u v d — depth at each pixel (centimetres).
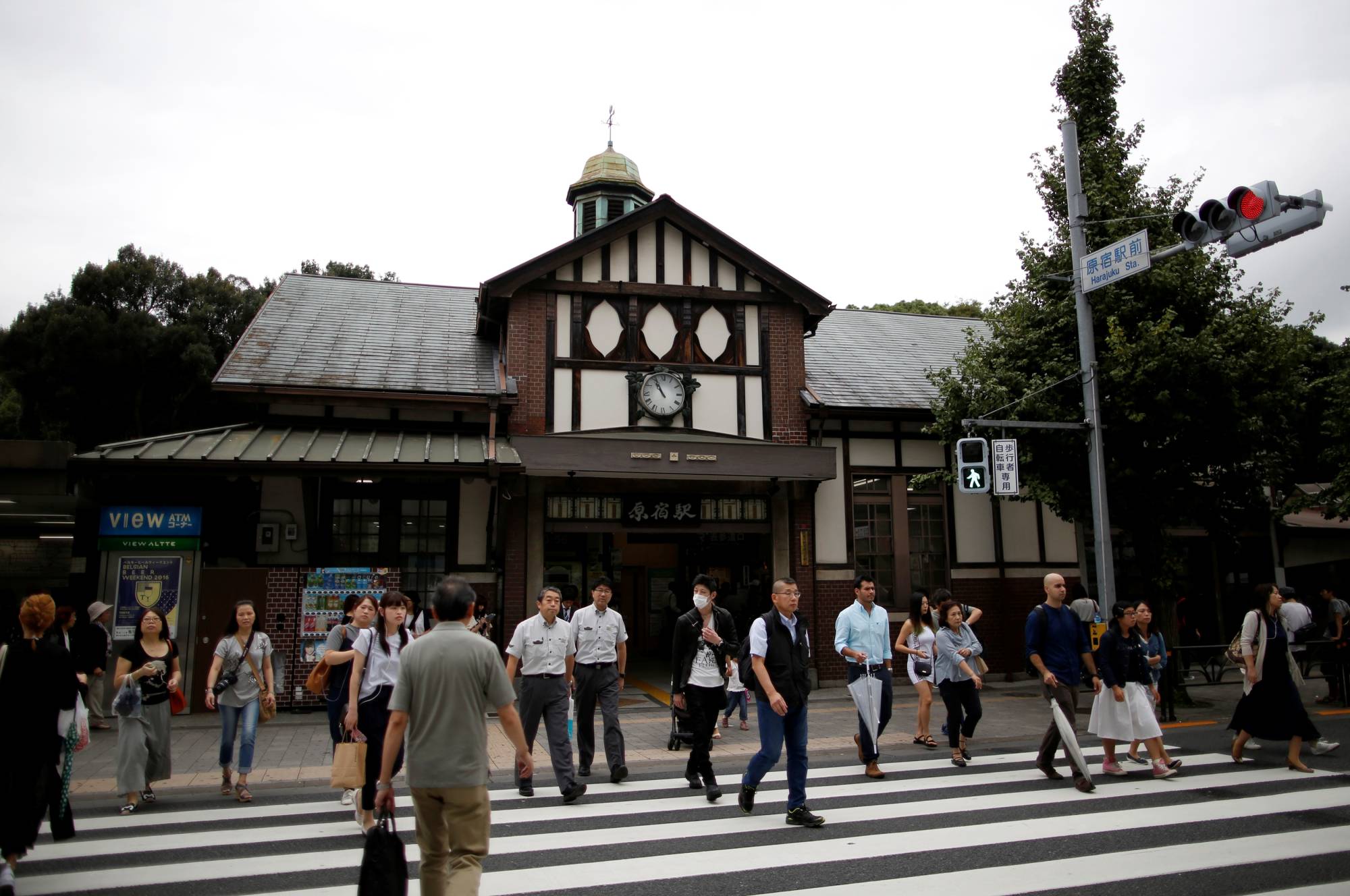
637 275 1588
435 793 420
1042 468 1355
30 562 1738
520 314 1538
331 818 713
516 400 1474
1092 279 1169
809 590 1582
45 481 1268
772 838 631
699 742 770
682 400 1545
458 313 1900
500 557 1461
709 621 815
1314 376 1711
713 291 1611
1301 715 865
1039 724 1167
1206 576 1917
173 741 1061
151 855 603
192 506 1316
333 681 700
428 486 1470
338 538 1432
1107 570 1149
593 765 923
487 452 1356
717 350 1612
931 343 2130
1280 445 1370
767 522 1595
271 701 805
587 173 2175
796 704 671
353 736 637
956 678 908
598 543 1773
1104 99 1430
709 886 528
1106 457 1323
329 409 1453
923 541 1692
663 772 891
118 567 1279
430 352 1638
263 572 1303
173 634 1277
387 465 1286
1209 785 798
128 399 2997
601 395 1542
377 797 423
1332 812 701
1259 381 1238
